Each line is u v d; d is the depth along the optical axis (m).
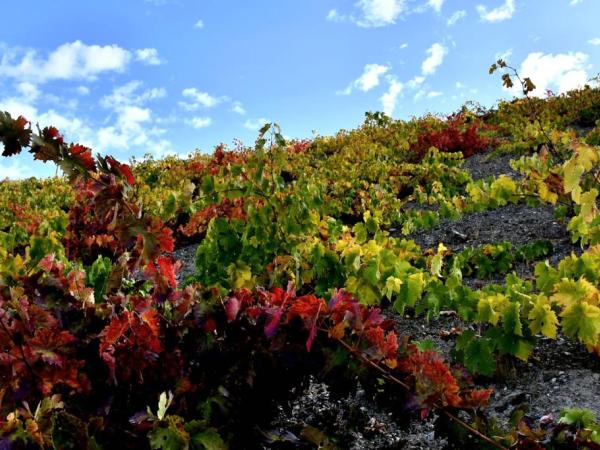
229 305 1.80
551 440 1.63
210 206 4.17
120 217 1.73
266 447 1.77
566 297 2.44
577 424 1.69
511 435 1.57
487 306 2.57
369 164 10.48
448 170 8.80
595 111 12.26
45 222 6.39
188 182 3.95
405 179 8.89
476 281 4.21
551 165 4.80
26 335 1.64
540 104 14.70
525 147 9.41
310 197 4.14
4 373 1.54
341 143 14.76
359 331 1.67
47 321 1.69
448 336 3.23
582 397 2.37
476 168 9.70
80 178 1.74
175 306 1.91
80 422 1.44
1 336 1.60
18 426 1.38
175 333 1.80
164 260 1.89
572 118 12.34
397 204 7.32
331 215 7.21
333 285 3.51
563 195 4.60
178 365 1.74
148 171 13.12
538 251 4.47
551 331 2.46
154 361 1.74
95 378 1.69
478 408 1.62
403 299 2.96
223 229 3.78
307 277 3.61
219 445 1.48
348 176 9.36
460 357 2.68
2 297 1.77
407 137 13.43
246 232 3.77
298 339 1.74
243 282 3.13
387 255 3.08
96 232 5.48
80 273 2.06
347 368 1.68
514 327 2.49
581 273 2.93
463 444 1.59
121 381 1.71
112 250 5.47
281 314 1.77
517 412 1.63
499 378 2.67
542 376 2.62
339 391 1.72
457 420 1.56
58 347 1.60
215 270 3.76
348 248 3.35
